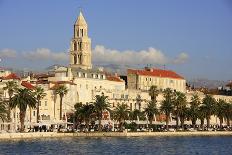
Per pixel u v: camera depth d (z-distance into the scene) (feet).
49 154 513.04
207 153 563.48
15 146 580.30
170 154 543.80
